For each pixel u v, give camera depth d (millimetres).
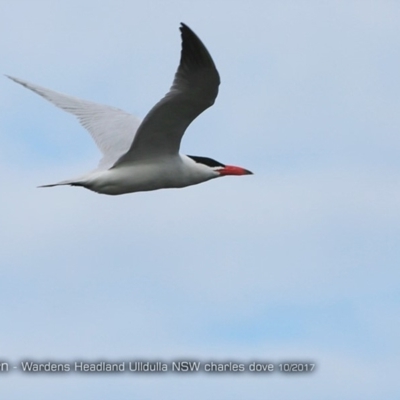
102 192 15219
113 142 16141
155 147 14836
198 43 12664
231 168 16078
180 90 13336
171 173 15258
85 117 16641
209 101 13570
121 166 15086
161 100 13523
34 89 16672
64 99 16781
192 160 15750
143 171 15102
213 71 12977
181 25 12570
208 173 15852
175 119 14188
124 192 15289
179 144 14859
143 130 14359
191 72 13055
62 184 14914
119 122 16484
